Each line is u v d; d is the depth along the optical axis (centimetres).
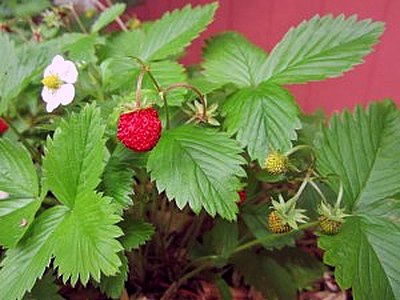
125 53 20
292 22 34
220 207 14
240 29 35
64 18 26
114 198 15
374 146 16
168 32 19
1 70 18
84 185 14
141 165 15
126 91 18
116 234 13
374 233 14
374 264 14
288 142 15
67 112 18
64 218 14
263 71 17
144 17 36
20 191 15
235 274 21
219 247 19
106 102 17
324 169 16
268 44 35
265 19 34
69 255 13
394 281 14
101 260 12
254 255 20
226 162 14
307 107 35
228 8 35
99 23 23
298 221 15
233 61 18
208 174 14
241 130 15
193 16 19
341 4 32
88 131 14
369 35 16
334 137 16
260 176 17
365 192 16
